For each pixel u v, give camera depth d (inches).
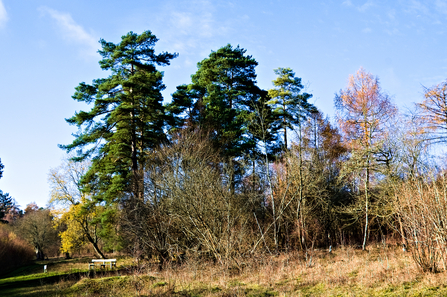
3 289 722.8
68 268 1107.3
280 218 927.7
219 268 702.5
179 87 1322.6
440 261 486.0
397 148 697.0
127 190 979.3
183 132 1090.7
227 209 824.9
